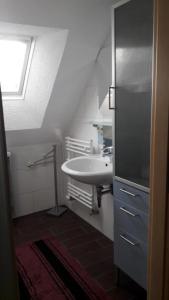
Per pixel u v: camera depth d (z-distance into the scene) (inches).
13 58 95.4
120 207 70.4
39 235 106.0
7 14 68.4
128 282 77.0
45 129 115.3
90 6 74.5
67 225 114.3
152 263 50.9
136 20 57.7
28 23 73.2
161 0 40.4
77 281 77.4
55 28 76.8
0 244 21.8
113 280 77.8
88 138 104.5
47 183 129.5
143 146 61.6
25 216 124.6
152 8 53.2
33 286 75.7
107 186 91.1
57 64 88.0
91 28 81.1
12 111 105.0
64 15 73.7
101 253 91.8
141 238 64.2
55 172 125.8
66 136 123.4
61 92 98.7
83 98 104.2
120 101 67.1
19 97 105.2
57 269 83.2
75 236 104.3
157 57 42.7
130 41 60.5
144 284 65.2
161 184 45.3
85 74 96.4
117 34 63.9
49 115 107.7
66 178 128.2
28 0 66.0
